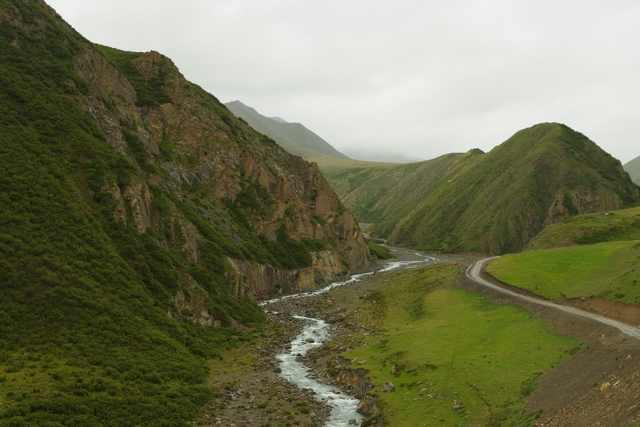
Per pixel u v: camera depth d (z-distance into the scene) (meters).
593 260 81.69
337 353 54.47
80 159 61.22
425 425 31.89
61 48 77.75
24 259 44.25
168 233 68.94
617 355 33.03
